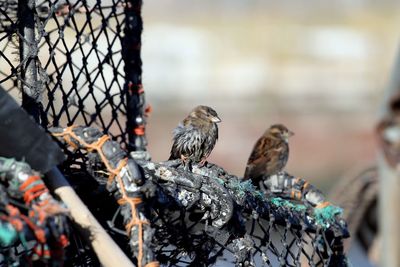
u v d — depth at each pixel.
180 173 8.56
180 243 8.91
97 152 7.98
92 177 8.30
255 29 102.50
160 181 8.58
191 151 12.11
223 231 8.82
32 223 6.95
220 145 63.03
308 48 99.06
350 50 97.69
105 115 16.33
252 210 9.05
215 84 89.00
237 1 109.31
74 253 8.48
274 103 80.50
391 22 104.12
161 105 79.44
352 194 13.07
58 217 7.03
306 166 60.66
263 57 95.50
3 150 7.23
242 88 88.50
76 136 8.02
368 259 13.34
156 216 8.79
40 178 7.20
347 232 10.23
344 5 109.25
